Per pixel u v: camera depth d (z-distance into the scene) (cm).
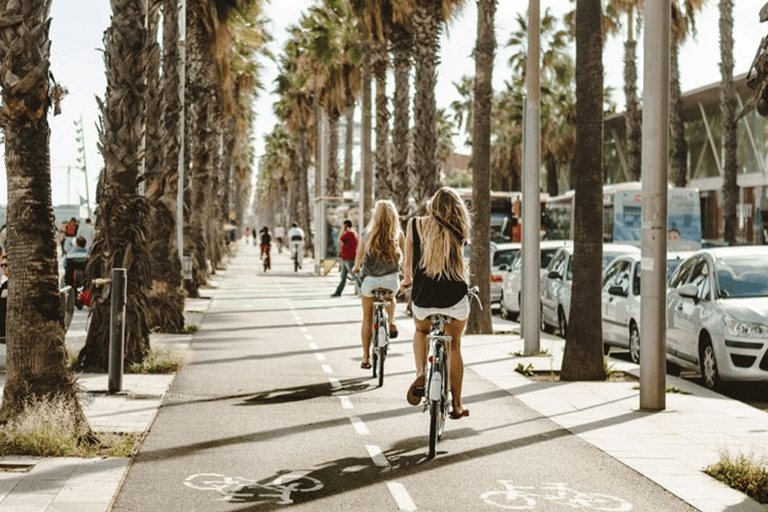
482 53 1994
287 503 680
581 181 1360
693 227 3647
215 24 2892
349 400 1138
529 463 821
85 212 5441
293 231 5159
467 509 673
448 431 963
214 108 4750
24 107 820
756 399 1290
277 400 1132
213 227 4919
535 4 1700
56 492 688
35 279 842
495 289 2722
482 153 2005
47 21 827
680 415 1070
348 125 5850
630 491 730
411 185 2844
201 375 1334
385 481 749
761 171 5334
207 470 775
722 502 700
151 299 1930
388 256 1256
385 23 3136
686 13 4488
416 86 2584
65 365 857
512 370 1454
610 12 4728
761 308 1277
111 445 845
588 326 1356
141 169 1493
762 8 746
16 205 841
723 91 4369
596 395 1212
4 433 816
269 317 2383
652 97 1102
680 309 1434
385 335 1260
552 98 6303
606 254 2105
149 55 1327
